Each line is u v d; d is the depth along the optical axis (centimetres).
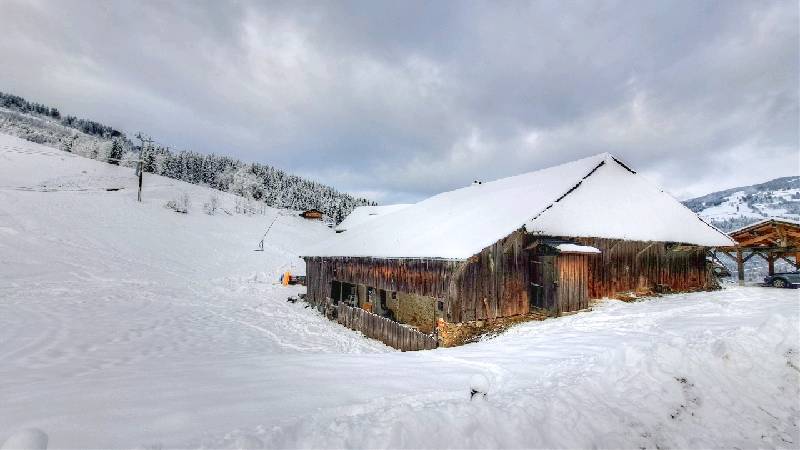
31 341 1070
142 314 1675
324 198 13162
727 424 475
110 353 1037
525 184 1920
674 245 1789
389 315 1905
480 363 715
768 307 1190
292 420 409
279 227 6344
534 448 381
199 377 593
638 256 1722
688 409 495
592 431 424
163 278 2712
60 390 505
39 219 3488
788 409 516
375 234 2070
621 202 1741
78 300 1789
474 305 1304
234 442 339
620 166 1927
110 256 3027
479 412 418
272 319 1897
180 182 7938
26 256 2503
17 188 5062
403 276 1506
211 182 10519
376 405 477
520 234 1427
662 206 1880
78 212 4075
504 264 1395
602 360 626
